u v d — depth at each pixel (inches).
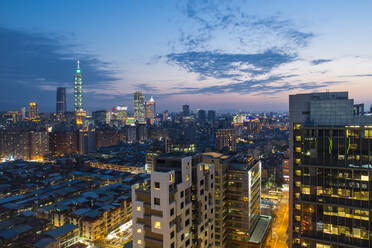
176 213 2797.7
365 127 2723.9
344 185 2800.2
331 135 2881.4
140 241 2822.3
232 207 4869.6
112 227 6683.1
